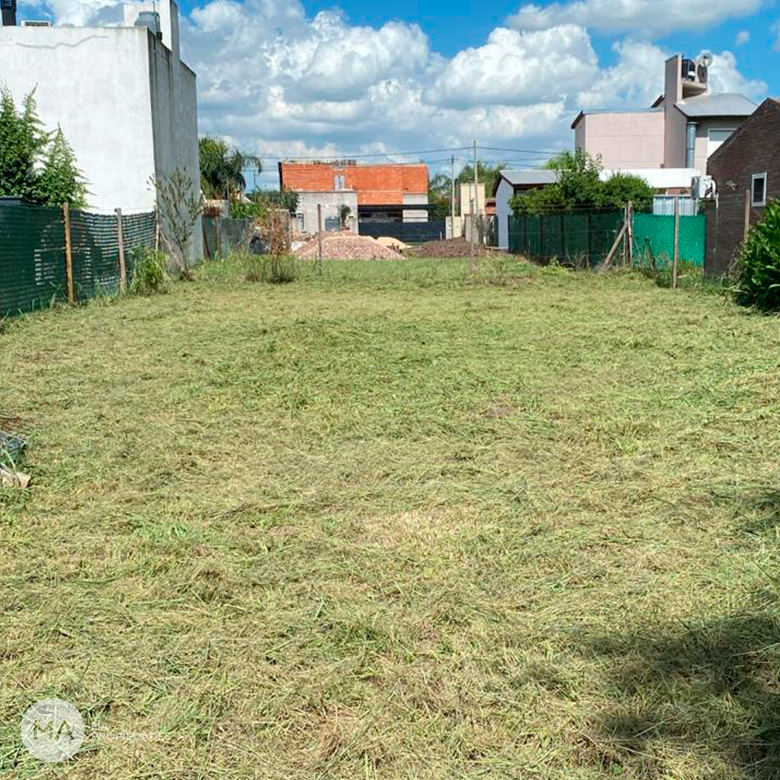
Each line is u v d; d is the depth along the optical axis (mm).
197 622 3062
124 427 5711
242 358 8039
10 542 3805
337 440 5449
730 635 2875
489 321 10695
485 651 2840
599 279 17500
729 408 6000
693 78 39281
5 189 14516
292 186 68875
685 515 4031
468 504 4258
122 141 17531
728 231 17875
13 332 9844
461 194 56562
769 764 2223
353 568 3498
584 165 31234
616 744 2338
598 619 3045
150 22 18562
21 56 17078
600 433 5441
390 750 2340
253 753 2338
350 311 12188
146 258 15430
